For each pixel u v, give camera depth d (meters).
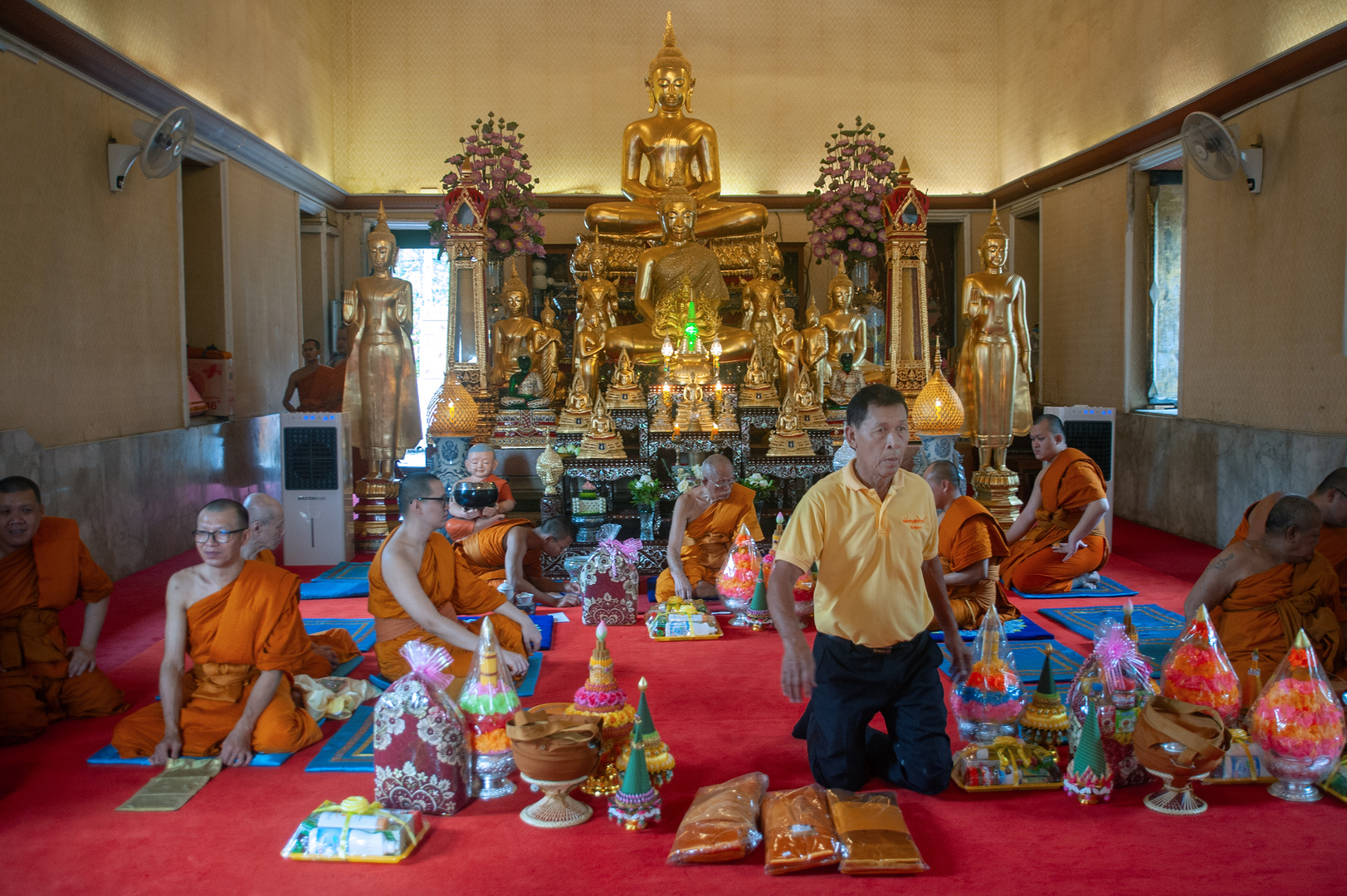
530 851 2.74
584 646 4.79
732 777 3.23
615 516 6.71
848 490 2.97
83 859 2.71
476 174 7.94
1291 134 6.42
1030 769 3.14
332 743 3.53
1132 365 8.75
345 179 11.51
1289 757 2.94
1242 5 7.12
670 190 8.55
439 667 3.05
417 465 11.67
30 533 3.80
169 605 3.49
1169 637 4.79
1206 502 7.34
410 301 7.37
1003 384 7.07
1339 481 3.86
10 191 5.45
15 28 5.42
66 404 6.02
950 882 2.54
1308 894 2.45
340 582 6.21
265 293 9.34
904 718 3.05
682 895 2.49
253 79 9.07
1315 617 3.58
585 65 11.48
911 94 11.74
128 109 6.80
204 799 3.10
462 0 11.42
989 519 4.60
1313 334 6.22
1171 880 2.53
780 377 7.96
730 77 11.59
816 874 2.61
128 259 6.80
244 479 8.73
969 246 11.73
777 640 4.89
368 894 2.52
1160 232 8.74
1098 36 9.33
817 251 8.63
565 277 11.52
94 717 3.91
